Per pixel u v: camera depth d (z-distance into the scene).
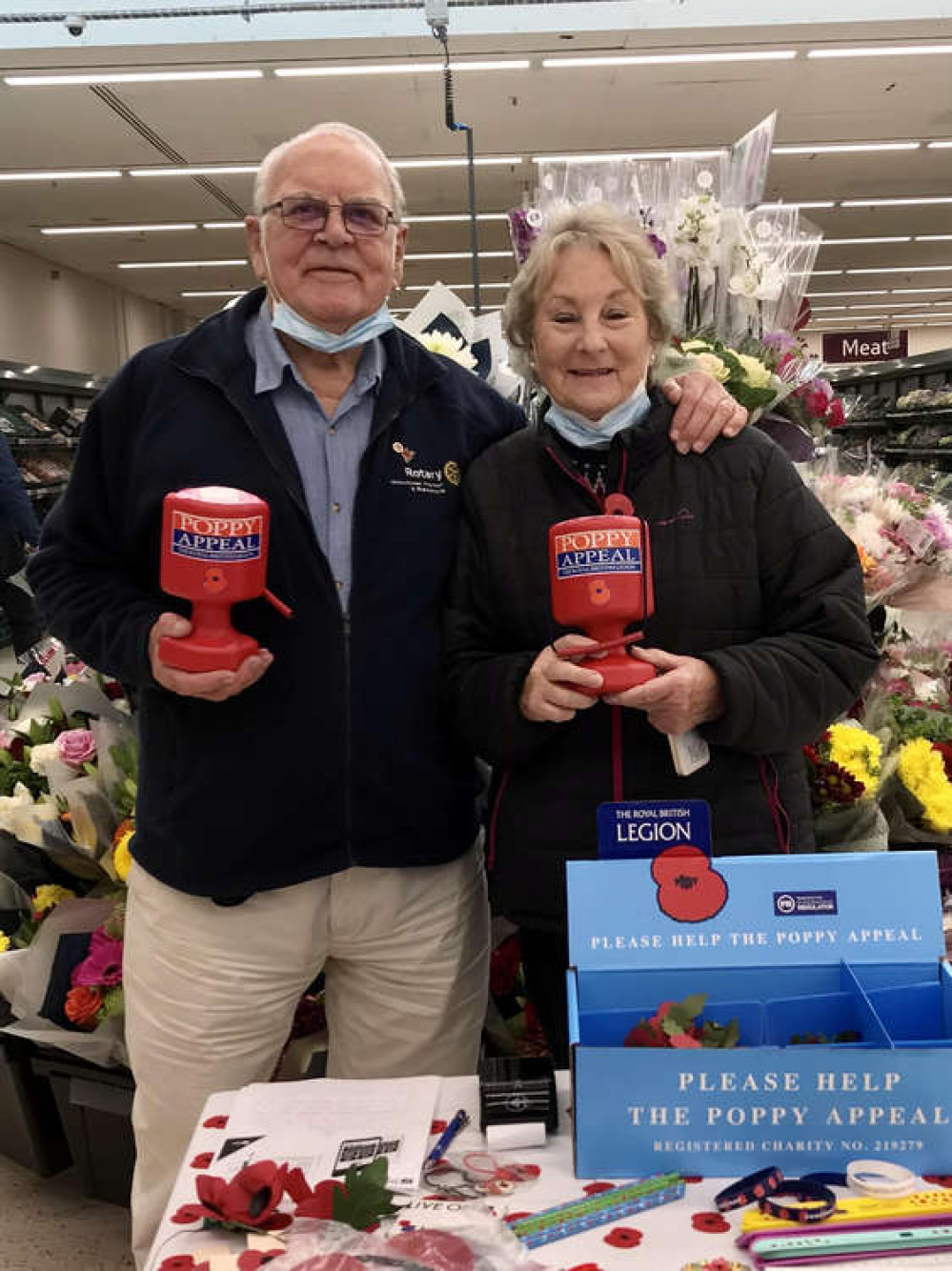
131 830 2.32
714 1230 0.94
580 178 2.52
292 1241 0.92
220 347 1.61
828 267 16.33
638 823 1.13
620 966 1.10
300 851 1.60
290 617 1.56
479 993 1.84
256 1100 1.19
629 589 1.32
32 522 5.11
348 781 1.61
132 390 1.63
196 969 1.62
